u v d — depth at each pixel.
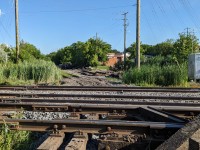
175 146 4.03
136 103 8.80
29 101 9.41
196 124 4.13
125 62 50.78
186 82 20.45
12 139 5.79
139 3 26.31
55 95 11.12
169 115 6.14
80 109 7.63
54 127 5.45
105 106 7.50
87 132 5.41
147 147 4.95
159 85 20.38
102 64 86.38
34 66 22.22
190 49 39.47
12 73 22.06
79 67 83.25
